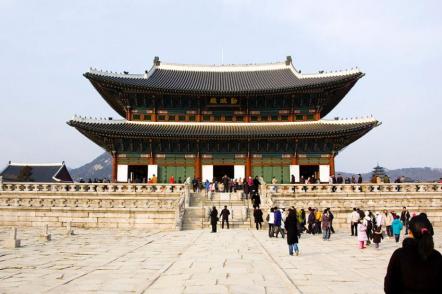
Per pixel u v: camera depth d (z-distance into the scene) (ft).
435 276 21.53
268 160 211.00
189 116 219.61
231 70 260.62
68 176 323.78
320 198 148.66
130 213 135.85
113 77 210.18
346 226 140.26
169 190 161.27
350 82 208.44
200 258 73.46
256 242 97.66
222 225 130.52
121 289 49.70
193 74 253.44
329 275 59.82
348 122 207.10
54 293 47.83
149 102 217.15
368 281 55.83
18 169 315.17
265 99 217.77
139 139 204.95
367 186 159.94
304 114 218.79
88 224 136.98
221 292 47.50
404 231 133.69
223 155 211.41
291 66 250.78
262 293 47.57
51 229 132.26
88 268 65.21
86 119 199.11
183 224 133.59
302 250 87.25
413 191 158.61
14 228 92.17
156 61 254.88
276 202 144.46
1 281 55.62
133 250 85.35
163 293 47.16
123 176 206.18
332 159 208.03
